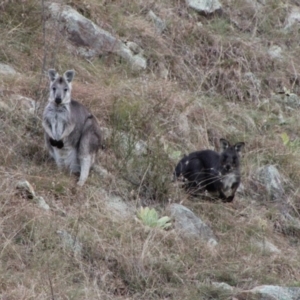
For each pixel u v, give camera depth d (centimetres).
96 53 2091
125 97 1878
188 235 1518
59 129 1573
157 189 1620
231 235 1592
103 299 1283
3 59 1919
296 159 1928
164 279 1375
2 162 1563
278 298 1345
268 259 1524
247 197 1783
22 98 1752
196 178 1678
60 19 2028
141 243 1439
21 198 1447
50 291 1232
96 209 1498
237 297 1346
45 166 1600
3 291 1219
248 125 2041
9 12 2052
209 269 1437
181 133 1880
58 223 1405
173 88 2011
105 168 1655
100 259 1375
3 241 1335
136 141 1716
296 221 1738
